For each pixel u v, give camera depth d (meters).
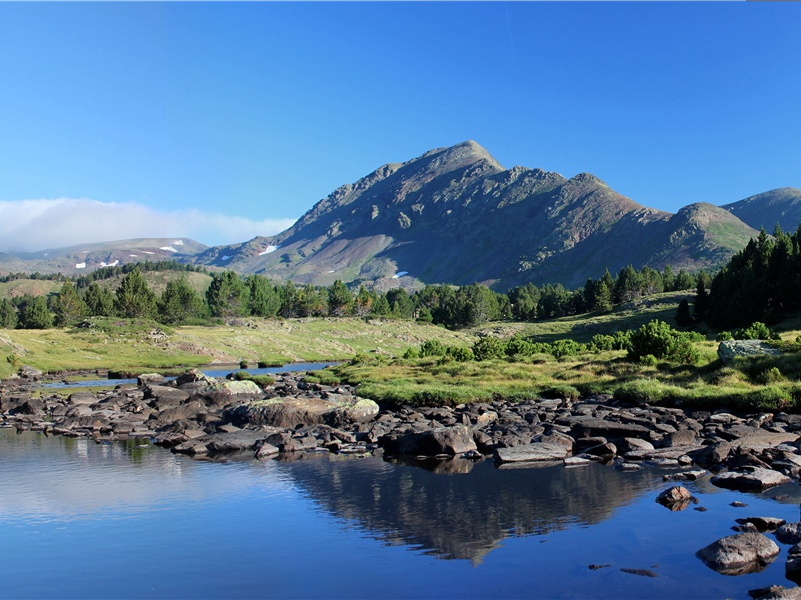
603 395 37.62
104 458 27.06
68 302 150.00
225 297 177.62
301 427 33.00
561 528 15.55
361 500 18.98
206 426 34.44
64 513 18.28
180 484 21.73
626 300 185.25
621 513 16.56
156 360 110.44
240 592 12.38
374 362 76.25
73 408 43.75
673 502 17.22
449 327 196.88
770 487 18.36
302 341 148.62
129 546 15.27
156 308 154.75
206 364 112.38
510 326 175.75
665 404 34.06
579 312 187.38
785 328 78.06
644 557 13.39
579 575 12.58
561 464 23.41
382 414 35.25
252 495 19.94
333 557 14.20
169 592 12.49
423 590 12.19
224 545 15.20
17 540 15.88
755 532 13.74
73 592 12.57
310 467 24.17
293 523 16.84
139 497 20.03
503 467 23.16
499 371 49.91
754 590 11.38
